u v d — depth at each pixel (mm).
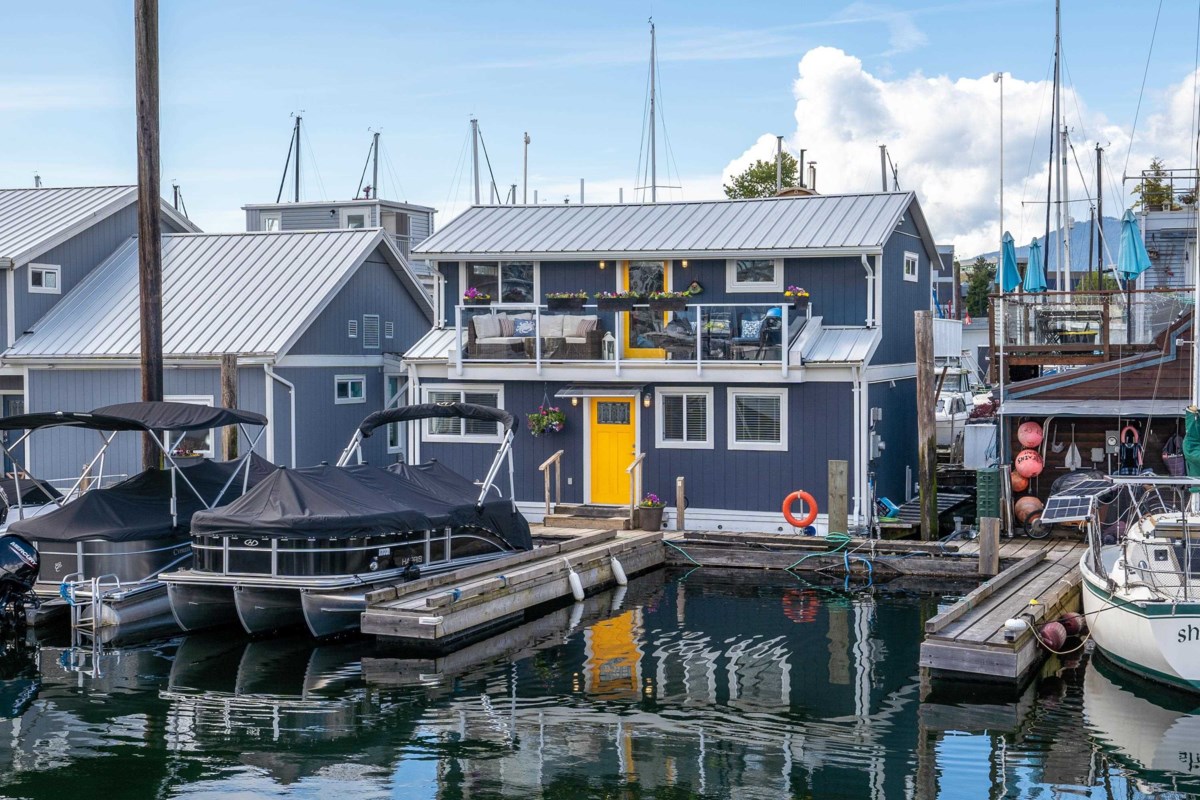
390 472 19234
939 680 14195
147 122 19109
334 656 15891
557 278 24625
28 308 27750
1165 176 29031
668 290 24078
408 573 17766
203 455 25922
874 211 24156
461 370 23609
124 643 16844
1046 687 14000
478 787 11039
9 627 17750
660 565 22016
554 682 14375
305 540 16562
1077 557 19516
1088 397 21062
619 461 23484
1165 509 17875
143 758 11914
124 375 26672
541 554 19703
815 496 22172
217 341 25969
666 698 13680
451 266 25250
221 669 15289
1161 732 12367
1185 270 30047
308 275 28250
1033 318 22406
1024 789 10844
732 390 22672
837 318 23188
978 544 20734
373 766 11609
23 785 11227
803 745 12055
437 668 15133
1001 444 21969
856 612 18000
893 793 10781
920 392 21141
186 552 18406
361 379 29094
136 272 29422
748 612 18109
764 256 23078
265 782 11242
